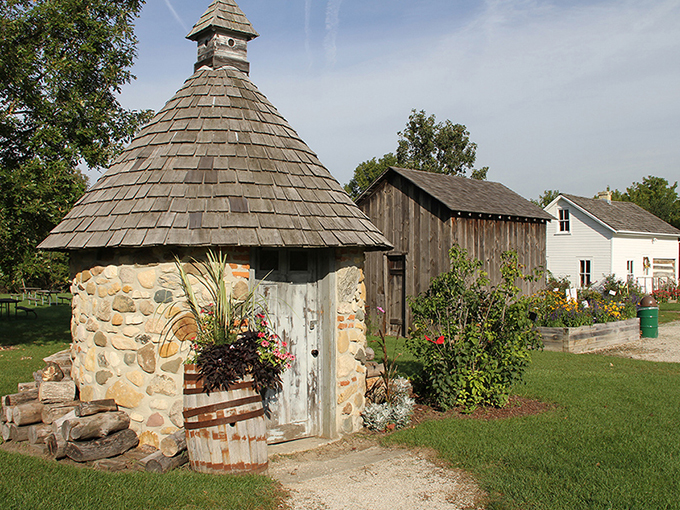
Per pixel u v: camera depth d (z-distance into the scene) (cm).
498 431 632
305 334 632
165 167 586
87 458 502
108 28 1452
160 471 487
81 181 1434
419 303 784
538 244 1689
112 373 563
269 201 582
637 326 1443
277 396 610
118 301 559
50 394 594
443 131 3766
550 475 502
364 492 475
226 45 727
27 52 1300
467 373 729
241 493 450
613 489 468
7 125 1317
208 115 641
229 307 517
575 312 1327
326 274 636
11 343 1362
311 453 581
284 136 676
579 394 807
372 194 1609
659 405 743
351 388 656
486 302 757
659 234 2727
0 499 418
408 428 659
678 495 456
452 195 1467
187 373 496
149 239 519
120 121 1559
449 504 452
